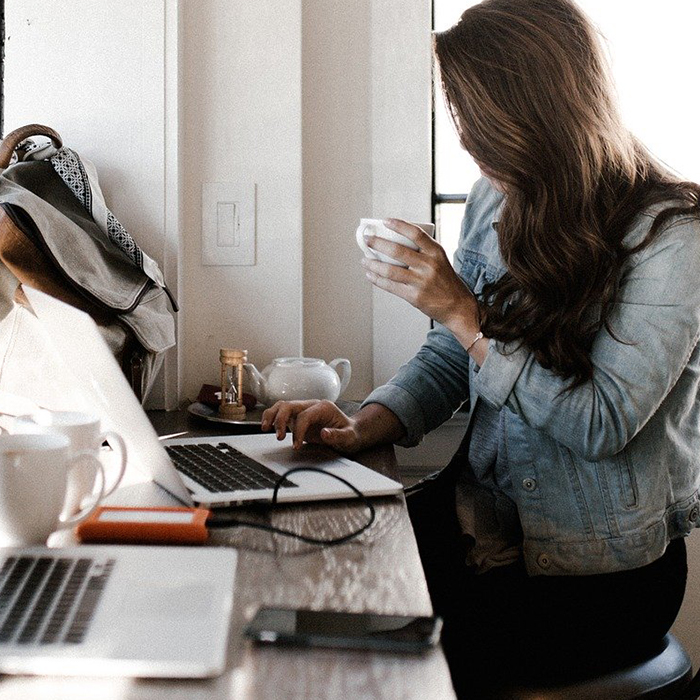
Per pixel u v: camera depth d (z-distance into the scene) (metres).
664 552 1.27
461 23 1.24
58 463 0.80
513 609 1.22
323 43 1.91
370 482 1.07
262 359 1.89
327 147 1.92
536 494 1.26
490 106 1.20
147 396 1.81
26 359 1.46
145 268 1.63
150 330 1.61
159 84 1.79
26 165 1.58
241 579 0.77
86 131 1.80
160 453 0.94
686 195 1.22
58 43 1.79
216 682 0.58
